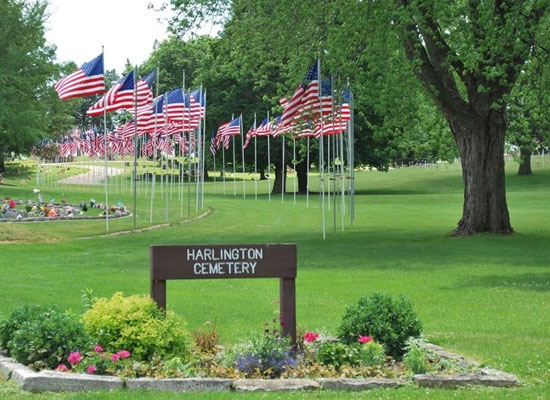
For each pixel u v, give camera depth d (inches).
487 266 803.4
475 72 1035.3
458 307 556.1
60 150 2992.1
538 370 355.9
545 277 718.5
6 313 500.4
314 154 2591.0
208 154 2829.7
